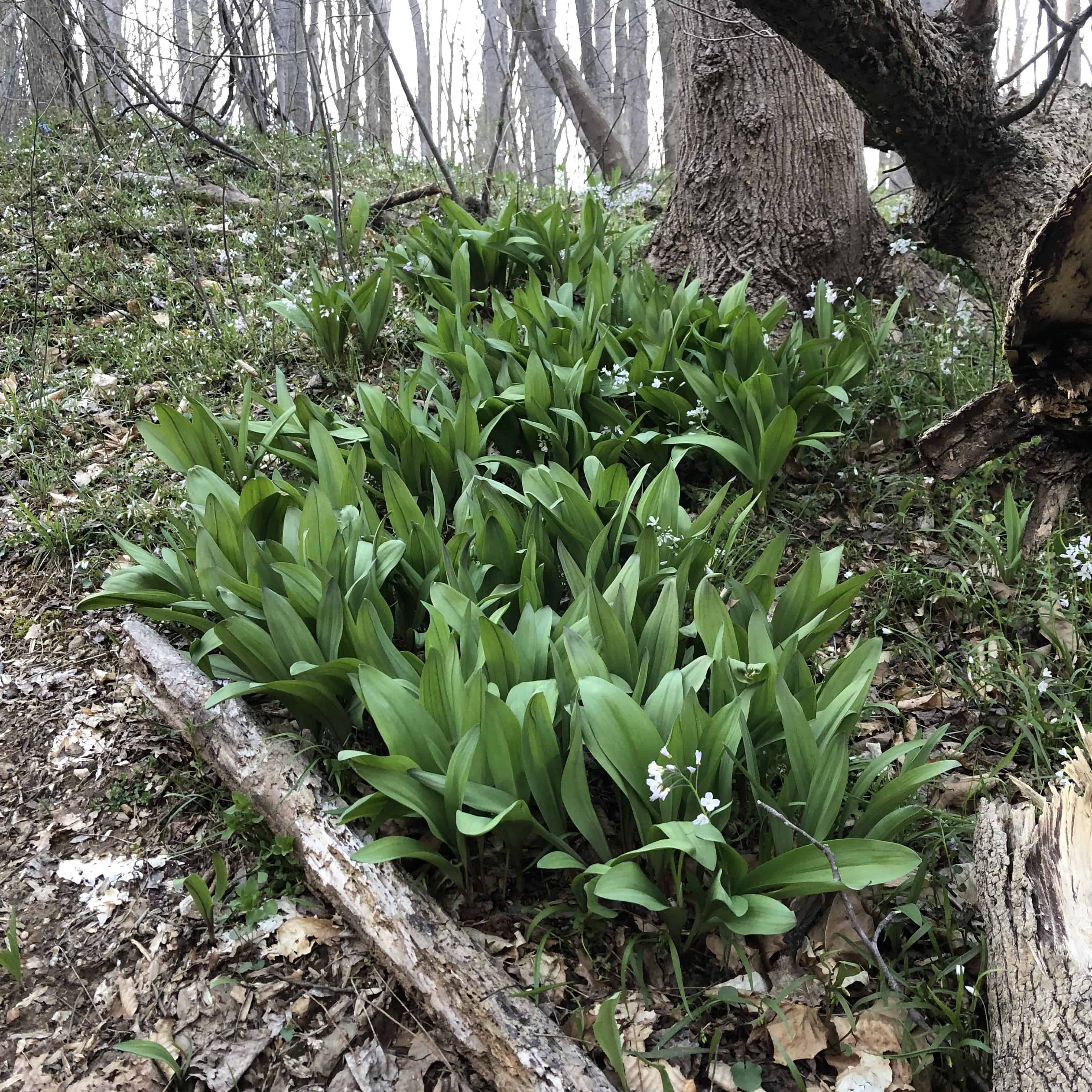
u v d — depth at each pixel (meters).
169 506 3.71
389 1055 1.93
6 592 3.39
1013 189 4.38
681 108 5.25
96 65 6.44
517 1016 1.81
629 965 2.09
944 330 4.36
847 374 3.92
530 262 5.27
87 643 3.18
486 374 3.90
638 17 10.16
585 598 2.52
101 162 6.93
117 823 2.51
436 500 3.02
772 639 2.50
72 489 3.87
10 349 4.74
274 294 5.37
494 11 10.36
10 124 9.53
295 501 3.05
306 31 4.96
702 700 2.43
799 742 2.00
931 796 2.50
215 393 4.51
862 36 3.51
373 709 2.08
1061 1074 1.51
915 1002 1.84
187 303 5.30
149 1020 2.01
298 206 6.70
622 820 2.27
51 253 5.54
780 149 4.85
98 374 4.61
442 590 2.49
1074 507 3.40
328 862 2.17
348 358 4.70
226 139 8.06
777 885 1.87
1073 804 1.84
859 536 3.64
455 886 2.27
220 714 2.56
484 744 2.04
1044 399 2.54
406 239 5.52
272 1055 1.93
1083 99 4.76
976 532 3.40
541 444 3.84
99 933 2.21
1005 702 2.80
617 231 6.35
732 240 5.04
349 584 2.62
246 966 2.11
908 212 5.32
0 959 2.02
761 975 2.02
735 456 3.54
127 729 2.82
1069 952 1.63
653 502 3.05
